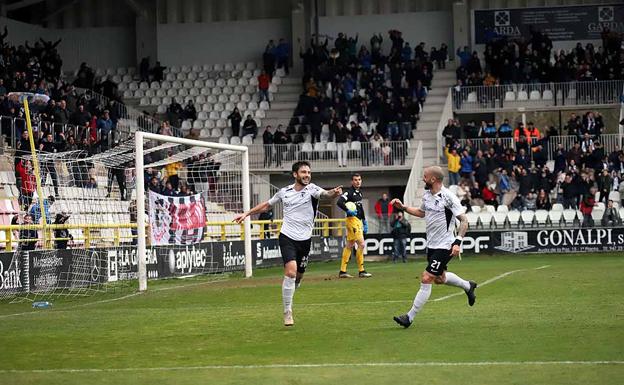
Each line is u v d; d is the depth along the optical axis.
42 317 16.75
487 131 46.66
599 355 11.00
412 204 42.31
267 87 51.28
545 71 49.50
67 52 56.12
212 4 55.94
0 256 21.16
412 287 21.56
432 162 46.75
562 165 43.91
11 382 10.03
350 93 49.69
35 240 23.50
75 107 38.72
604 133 50.66
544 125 51.34
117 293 22.58
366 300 18.59
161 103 52.09
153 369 10.70
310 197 14.44
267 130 46.50
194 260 28.19
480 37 53.88
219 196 35.22
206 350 12.13
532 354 11.18
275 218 38.88
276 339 13.00
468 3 54.03
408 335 13.02
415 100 49.16
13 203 28.61
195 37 55.62
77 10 56.56
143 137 23.48
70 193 28.61
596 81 48.69
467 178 44.19
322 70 50.38
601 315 14.85
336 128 46.47
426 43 54.44
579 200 42.47
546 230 39.84
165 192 32.00
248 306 17.95
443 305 16.98
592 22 53.25
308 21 55.06
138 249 23.19
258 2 55.59
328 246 38.53
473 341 12.33
